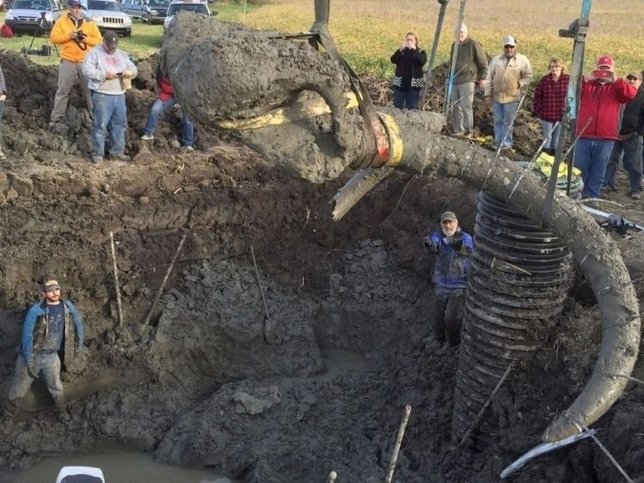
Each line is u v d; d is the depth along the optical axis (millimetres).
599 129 9055
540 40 26109
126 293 8664
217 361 8852
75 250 8516
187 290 9023
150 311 8703
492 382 6484
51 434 7984
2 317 8125
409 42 11562
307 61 4227
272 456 7672
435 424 7270
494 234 6117
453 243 7645
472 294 6434
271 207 9758
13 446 7836
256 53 4129
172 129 10883
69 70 10469
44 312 7621
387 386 8367
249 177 9914
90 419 8133
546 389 6254
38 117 10859
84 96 11117
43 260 8352
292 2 33562
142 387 8461
